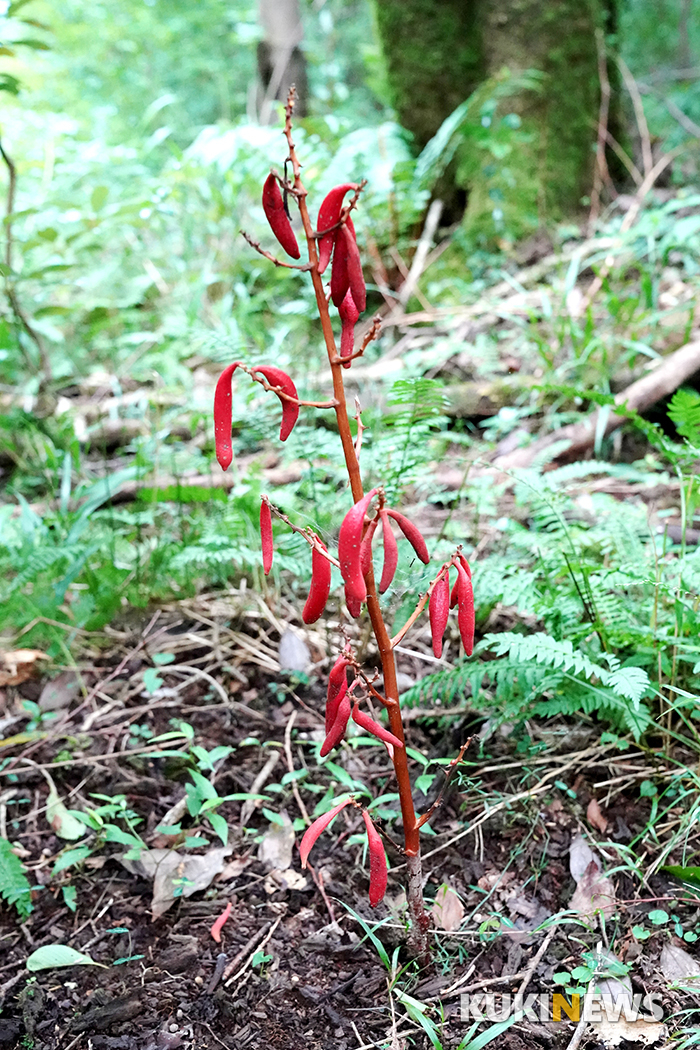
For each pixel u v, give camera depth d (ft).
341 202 4.58
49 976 6.55
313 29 31.68
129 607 10.40
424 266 18.37
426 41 19.13
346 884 7.07
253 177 17.12
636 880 6.88
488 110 17.57
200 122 30.01
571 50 18.39
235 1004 6.23
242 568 10.61
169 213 15.80
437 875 7.08
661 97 26.35
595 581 8.32
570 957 6.38
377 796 7.80
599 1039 5.82
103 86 28.40
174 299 17.33
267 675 9.37
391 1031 5.96
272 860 7.32
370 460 10.10
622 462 12.58
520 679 7.66
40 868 7.45
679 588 7.72
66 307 14.17
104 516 11.20
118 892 7.22
